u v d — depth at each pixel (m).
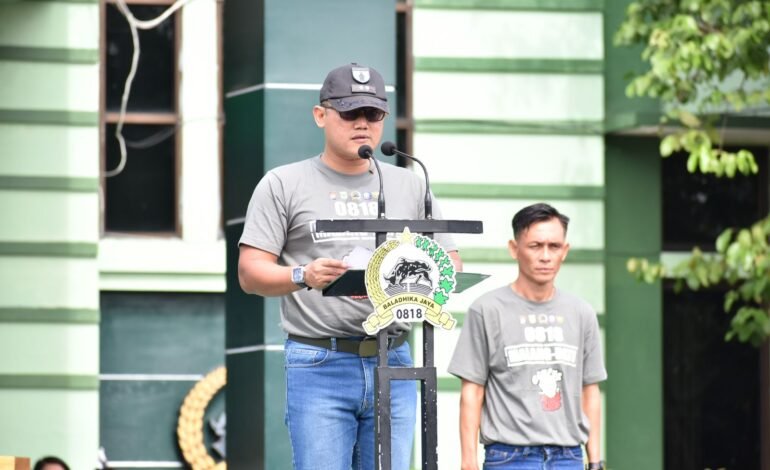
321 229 14.64
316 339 16.22
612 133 33.22
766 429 34.22
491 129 32.84
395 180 16.67
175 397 32.81
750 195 34.38
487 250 32.62
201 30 33.34
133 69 32.78
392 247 14.70
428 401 14.86
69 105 31.83
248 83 24.97
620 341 33.34
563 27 33.16
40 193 31.69
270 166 24.55
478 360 18.61
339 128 16.06
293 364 16.30
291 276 15.34
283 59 24.70
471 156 32.84
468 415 18.62
